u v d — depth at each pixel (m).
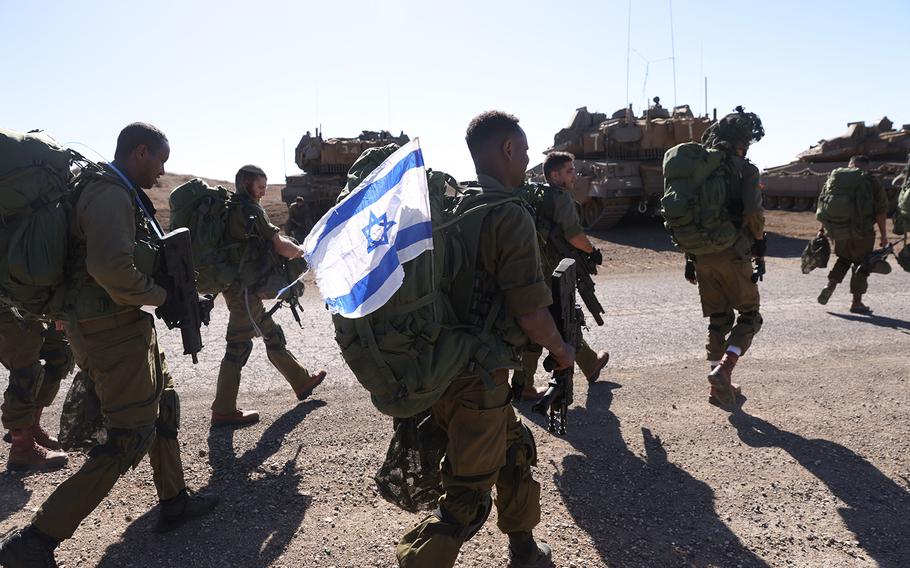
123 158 3.29
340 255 2.51
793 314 8.81
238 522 3.64
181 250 3.31
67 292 3.07
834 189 8.69
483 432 2.59
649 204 20.89
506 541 3.43
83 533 3.54
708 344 5.43
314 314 9.34
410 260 2.37
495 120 2.69
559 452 4.52
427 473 2.96
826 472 4.20
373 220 2.42
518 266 2.51
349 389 5.84
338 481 4.10
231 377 4.99
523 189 4.84
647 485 4.05
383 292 2.28
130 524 3.64
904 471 4.19
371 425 4.98
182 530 3.56
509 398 2.70
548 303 2.57
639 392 5.71
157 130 3.37
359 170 2.84
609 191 19.06
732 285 5.15
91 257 2.91
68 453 4.54
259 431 4.90
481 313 2.55
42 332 4.36
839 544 3.42
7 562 2.92
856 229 8.59
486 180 2.68
